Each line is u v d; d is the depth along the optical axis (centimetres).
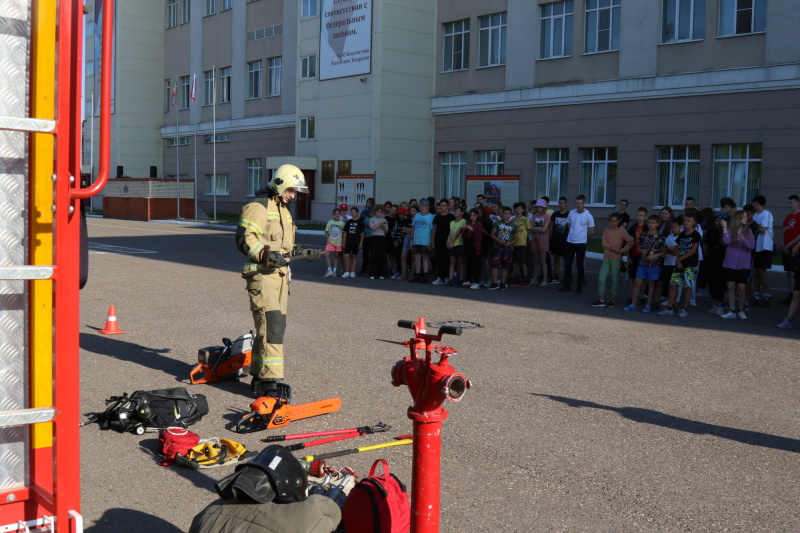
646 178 2914
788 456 586
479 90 3550
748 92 2608
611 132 3016
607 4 3033
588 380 818
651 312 1350
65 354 305
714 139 2706
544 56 3281
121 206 4731
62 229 298
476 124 3559
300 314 1236
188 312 1230
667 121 2839
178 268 1898
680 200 2845
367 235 1878
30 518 321
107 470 531
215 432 620
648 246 1330
